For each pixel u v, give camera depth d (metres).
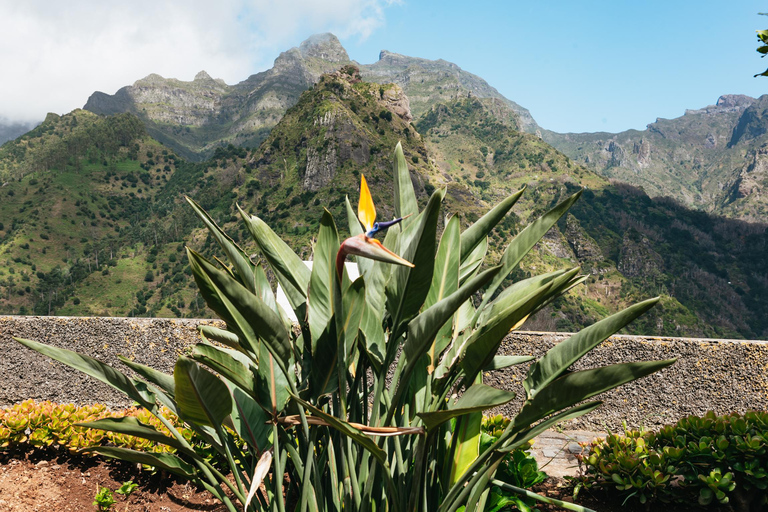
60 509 2.67
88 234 145.88
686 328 111.06
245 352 2.02
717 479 2.57
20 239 131.12
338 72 156.88
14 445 3.07
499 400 1.27
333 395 1.83
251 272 1.88
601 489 2.98
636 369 1.34
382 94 148.62
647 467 2.71
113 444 3.08
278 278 2.02
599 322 1.56
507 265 1.97
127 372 4.78
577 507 1.79
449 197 115.31
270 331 1.49
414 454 1.85
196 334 4.80
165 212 143.88
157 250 123.75
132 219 153.50
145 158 196.25
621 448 2.98
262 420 1.86
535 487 3.13
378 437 1.64
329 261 1.66
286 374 1.58
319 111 130.25
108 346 4.80
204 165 160.38
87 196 161.88
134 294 110.38
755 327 119.75
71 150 180.12
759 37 2.60
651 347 4.65
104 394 4.81
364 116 134.62
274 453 1.65
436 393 1.85
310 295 1.69
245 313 1.42
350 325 1.61
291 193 118.94
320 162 118.38
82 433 3.09
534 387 1.70
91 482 2.95
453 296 1.32
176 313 102.19
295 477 1.99
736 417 2.91
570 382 1.44
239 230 108.56
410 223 1.98
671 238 151.50
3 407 4.62
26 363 4.71
